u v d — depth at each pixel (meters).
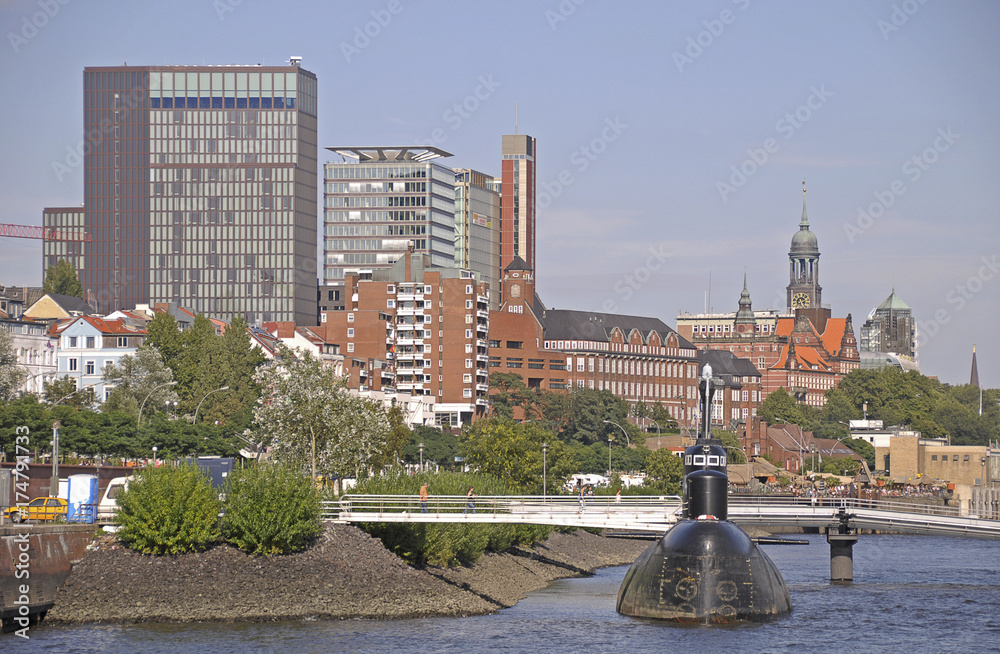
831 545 146.62
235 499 110.00
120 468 139.62
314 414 147.12
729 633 105.06
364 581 110.62
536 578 141.12
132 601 102.62
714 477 116.50
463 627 104.62
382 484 127.06
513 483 179.38
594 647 97.81
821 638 104.06
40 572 100.88
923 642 103.38
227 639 95.88
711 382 120.38
